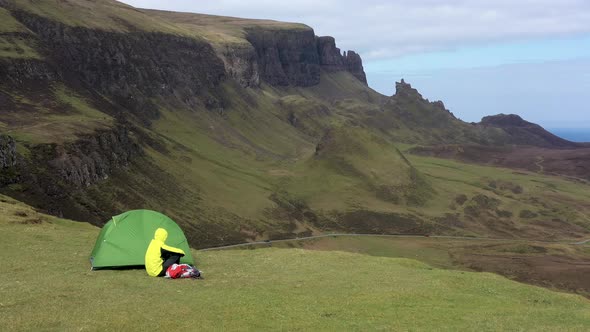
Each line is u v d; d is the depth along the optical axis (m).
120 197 170.88
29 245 44.53
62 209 136.38
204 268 40.94
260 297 31.41
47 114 197.00
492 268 160.75
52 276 34.41
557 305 37.03
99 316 25.77
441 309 31.47
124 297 29.83
